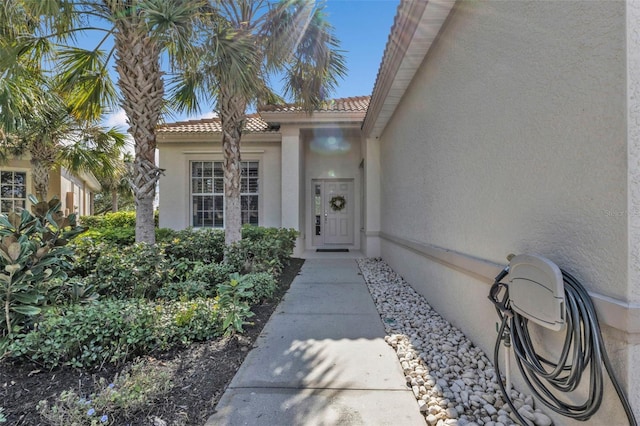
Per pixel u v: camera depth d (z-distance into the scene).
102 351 2.52
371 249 8.51
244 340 3.09
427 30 3.62
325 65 6.38
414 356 2.78
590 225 1.61
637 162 1.42
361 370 2.57
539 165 1.98
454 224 3.33
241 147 9.41
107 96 5.92
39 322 2.74
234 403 2.11
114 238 6.90
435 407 2.05
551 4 1.85
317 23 5.95
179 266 4.73
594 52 1.57
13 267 2.68
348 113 8.12
